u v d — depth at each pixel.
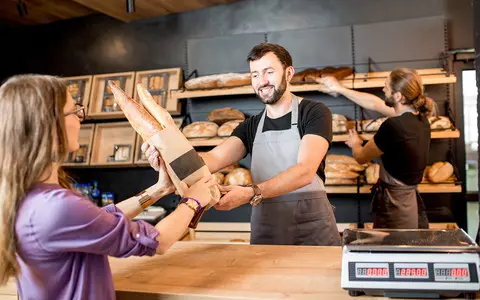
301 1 3.79
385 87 2.86
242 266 1.51
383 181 2.87
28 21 4.33
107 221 1.09
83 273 1.11
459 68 3.48
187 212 1.32
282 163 2.26
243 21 3.92
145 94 1.55
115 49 4.25
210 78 3.63
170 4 3.79
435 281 1.16
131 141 4.02
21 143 1.05
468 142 4.12
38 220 1.04
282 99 2.26
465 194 3.48
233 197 1.73
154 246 1.16
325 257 1.58
